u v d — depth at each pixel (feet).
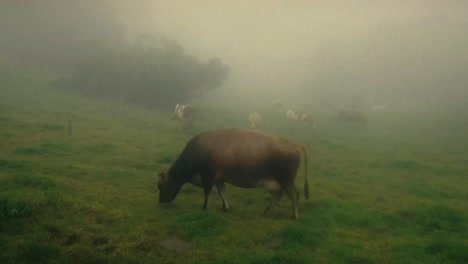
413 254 23.94
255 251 23.08
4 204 25.81
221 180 29.45
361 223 29.78
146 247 23.32
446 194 41.34
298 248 23.86
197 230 25.84
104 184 36.27
